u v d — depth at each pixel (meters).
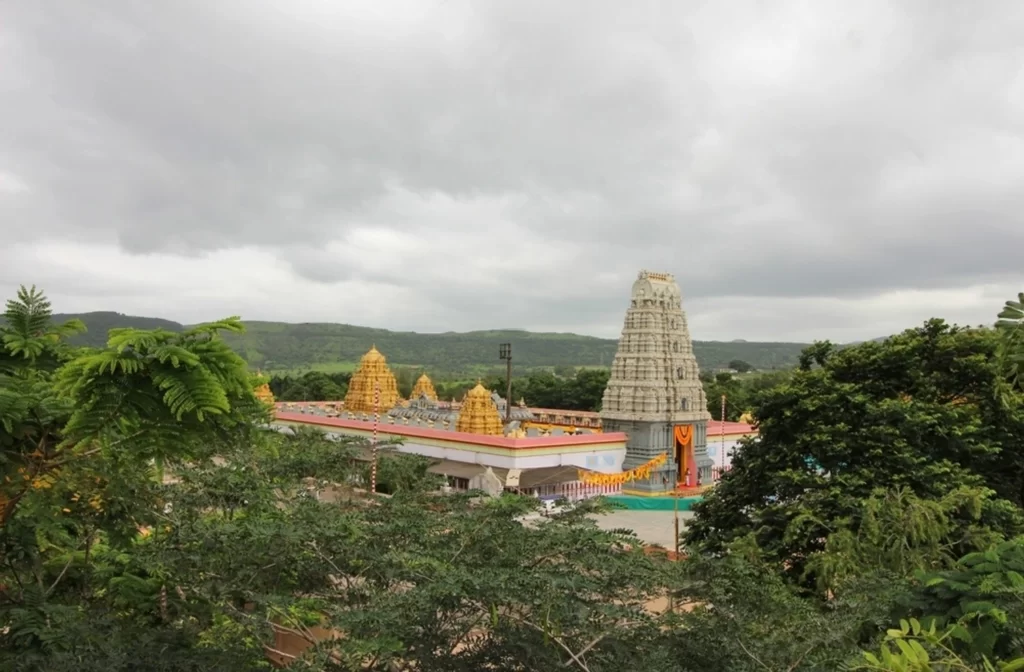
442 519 13.59
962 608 11.58
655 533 45.06
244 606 15.55
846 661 9.55
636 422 62.28
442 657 10.65
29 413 8.82
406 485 20.81
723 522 29.11
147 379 7.27
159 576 15.47
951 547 21.58
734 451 30.77
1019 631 10.37
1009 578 11.72
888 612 13.15
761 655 10.88
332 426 68.56
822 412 27.12
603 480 54.91
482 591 9.92
